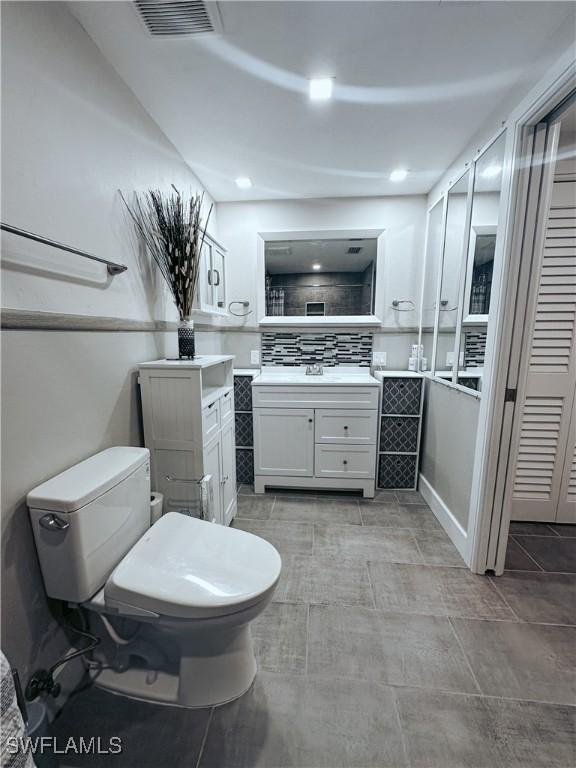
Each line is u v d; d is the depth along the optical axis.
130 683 1.13
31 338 0.94
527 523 2.14
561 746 0.97
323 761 0.94
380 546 1.89
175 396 1.48
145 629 1.26
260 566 1.08
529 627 1.37
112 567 1.07
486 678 1.16
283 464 2.51
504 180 1.46
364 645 1.29
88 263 1.18
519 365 1.51
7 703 0.57
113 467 1.11
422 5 1.06
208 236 2.12
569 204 1.84
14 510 0.90
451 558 1.80
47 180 0.99
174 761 0.94
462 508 1.85
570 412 2.01
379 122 1.68
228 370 2.04
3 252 0.85
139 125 1.51
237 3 1.04
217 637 1.07
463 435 1.86
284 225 2.69
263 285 2.76
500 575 1.67
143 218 1.56
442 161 2.07
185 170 2.05
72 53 1.08
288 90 1.45
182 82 1.39
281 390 2.44
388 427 2.54
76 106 1.11
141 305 1.54
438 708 1.07
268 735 1.00
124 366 1.41
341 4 1.05
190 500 1.55
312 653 1.25
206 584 0.99
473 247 1.79
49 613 1.01
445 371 2.14
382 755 0.95
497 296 1.50
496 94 1.48
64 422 1.08
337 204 2.63
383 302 2.70
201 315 2.36
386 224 2.63
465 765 0.93
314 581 1.62
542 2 1.05
